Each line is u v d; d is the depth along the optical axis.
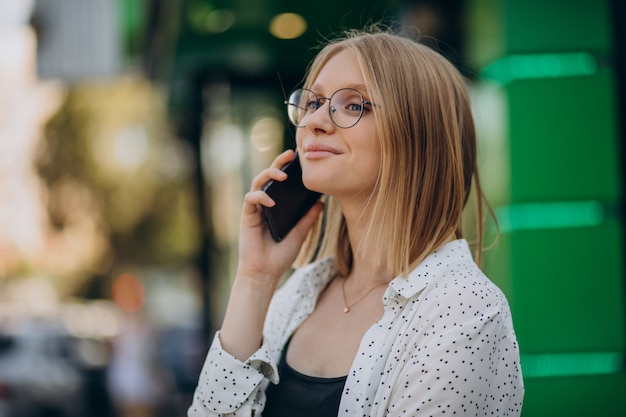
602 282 4.05
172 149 21.98
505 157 4.10
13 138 23.03
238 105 9.18
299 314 2.05
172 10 6.35
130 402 11.42
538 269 4.05
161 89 9.82
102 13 7.10
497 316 1.70
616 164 4.08
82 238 24.73
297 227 2.08
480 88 4.49
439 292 1.74
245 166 9.48
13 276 28.05
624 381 4.02
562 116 4.09
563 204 4.10
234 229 9.77
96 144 23.12
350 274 2.05
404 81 1.84
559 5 4.13
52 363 11.30
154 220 23.88
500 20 4.14
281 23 6.90
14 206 23.81
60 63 7.27
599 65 4.17
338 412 1.79
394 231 1.81
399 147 1.81
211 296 9.60
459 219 1.87
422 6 5.13
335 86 1.88
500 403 1.71
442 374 1.65
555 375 4.04
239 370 1.92
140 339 11.98
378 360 1.76
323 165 1.87
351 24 6.85
